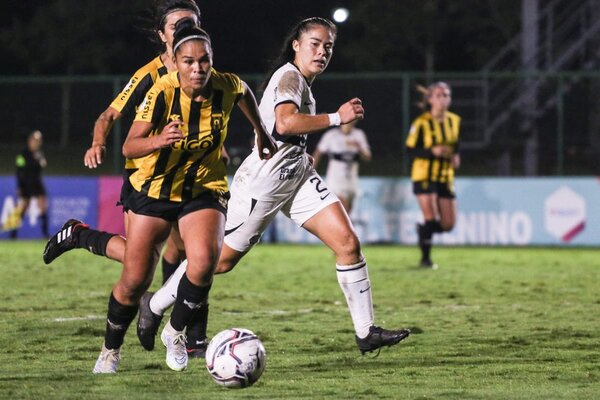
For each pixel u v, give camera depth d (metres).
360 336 26.42
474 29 140.50
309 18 27.48
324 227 26.70
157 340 29.83
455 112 79.50
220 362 21.98
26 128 82.19
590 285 46.94
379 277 50.50
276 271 53.12
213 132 22.94
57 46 146.62
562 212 72.19
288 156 26.81
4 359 26.45
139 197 23.31
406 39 139.12
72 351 27.75
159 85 22.52
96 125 24.05
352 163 67.06
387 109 76.69
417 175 55.19
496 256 64.31
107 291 43.03
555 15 103.94
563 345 29.27
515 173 83.50
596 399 21.47
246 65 142.12
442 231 55.91
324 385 23.03
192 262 23.23
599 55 93.06
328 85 77.06
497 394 22.00
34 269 53.25
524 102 83.50
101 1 147.62
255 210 27.19
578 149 78.12
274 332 31.58
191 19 23.08
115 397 21.47
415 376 24.27
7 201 77.44
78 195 76.38
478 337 30.78
